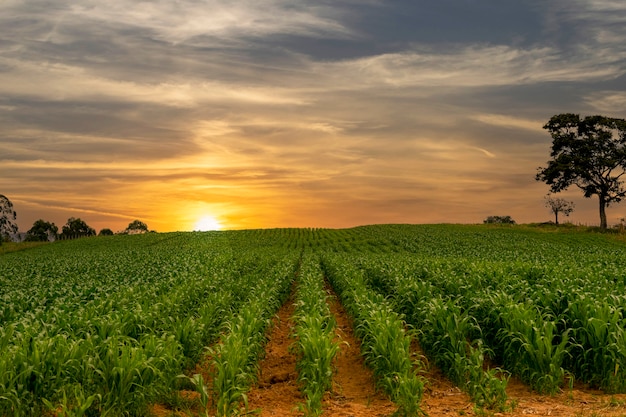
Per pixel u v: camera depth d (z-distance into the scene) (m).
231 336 11.33
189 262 40.06
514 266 27.20
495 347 12.86
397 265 30.20
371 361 11.72
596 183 84.50
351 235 95.50
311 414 9.31
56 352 9.38
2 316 17.75
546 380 10.68
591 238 72.81
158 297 18.55
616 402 9.78
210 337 14.78
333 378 12.44
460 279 20.06
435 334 13.11
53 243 102.88
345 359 14.31
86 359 9.51
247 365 11.86
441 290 19.09
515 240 71.69
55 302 19.55
